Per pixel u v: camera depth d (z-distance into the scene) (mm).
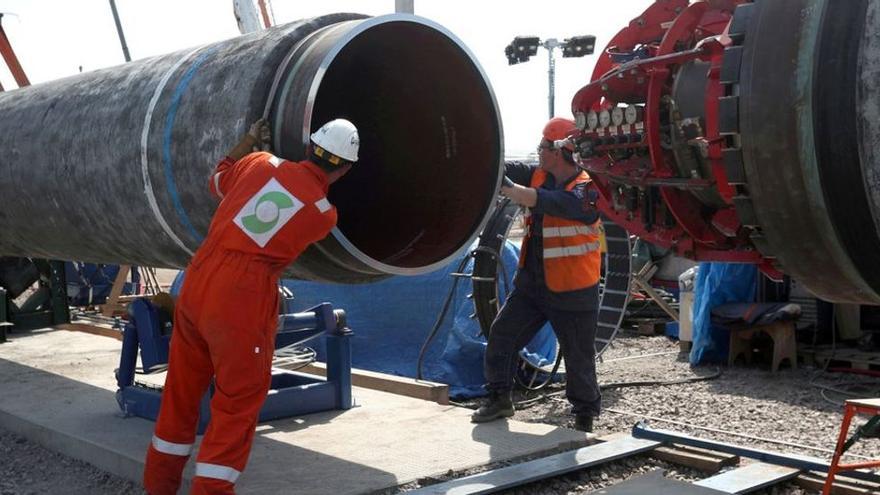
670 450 4762
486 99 3678
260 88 3525
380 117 4199
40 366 6824
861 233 2408
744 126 2549
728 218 3436
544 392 6824
